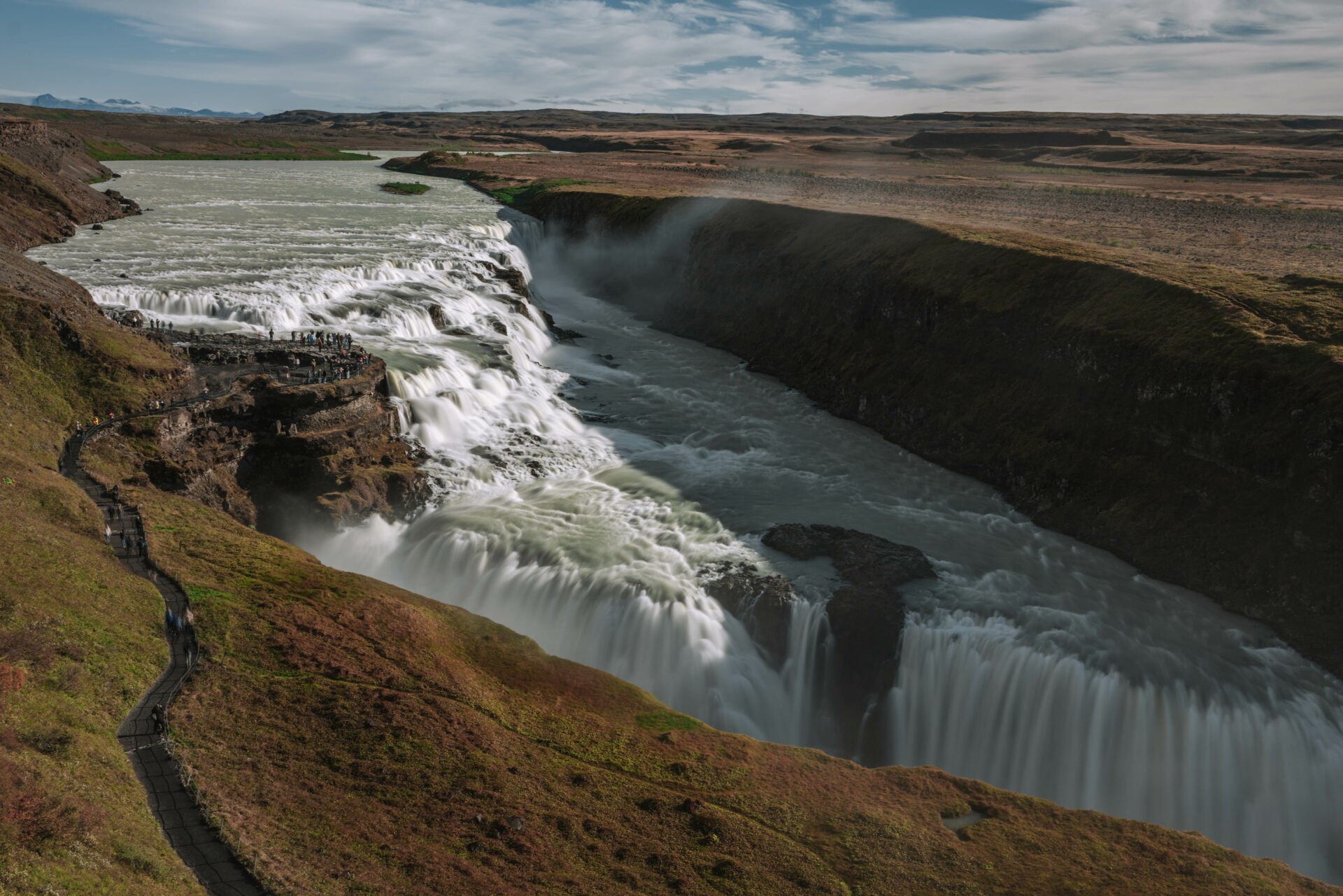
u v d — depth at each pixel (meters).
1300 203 128.50
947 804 33.09
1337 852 38.59
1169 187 157.00
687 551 53.03
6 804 21.31
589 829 29.34
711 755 34.88
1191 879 29.33
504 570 52.16
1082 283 68.81
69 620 33.12
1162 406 57.97
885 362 80.50
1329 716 41.22
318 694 33.75
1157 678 42.78
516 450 66.88
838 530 55.72
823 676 46.25
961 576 51.31
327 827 27.05
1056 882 28.92
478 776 30.97
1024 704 43.78
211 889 23.28
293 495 55.75
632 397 83.00
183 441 52.31
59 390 51.34
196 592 38.62
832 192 143.38
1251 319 57.19
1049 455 62.94
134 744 28.86
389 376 65.81
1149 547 54.44
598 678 40.28
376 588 44.31
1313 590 46.94
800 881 28.05
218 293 76.69
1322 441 48.91
